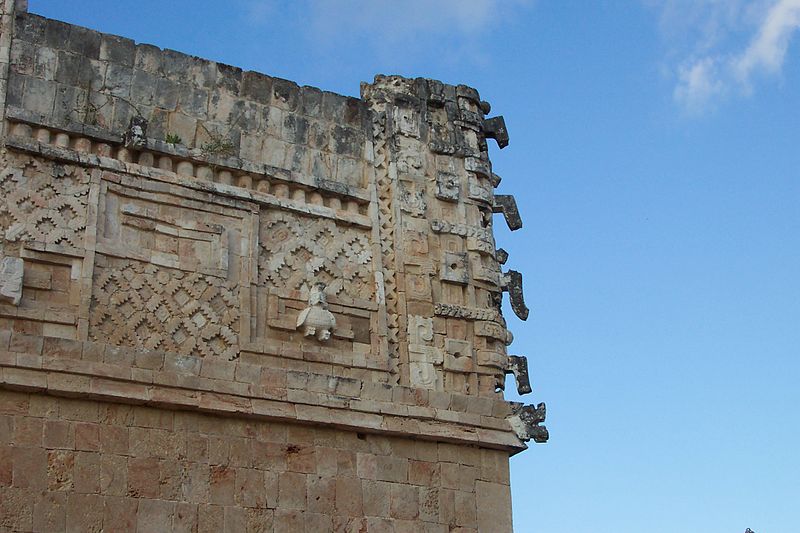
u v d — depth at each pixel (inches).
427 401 808.9
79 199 753.6
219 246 789.2
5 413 673.0
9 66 772.6
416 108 922.1
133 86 812.0
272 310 792.9
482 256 894.4
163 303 753.6
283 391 756.0
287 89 870.4
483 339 860.6
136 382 710.5
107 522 676.1
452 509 789.9
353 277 835.4
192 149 810.2
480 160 930.7
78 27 805.9
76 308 720.3
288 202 831.7
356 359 799.7
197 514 704.4
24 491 660.1
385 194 877.8
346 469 763.4
